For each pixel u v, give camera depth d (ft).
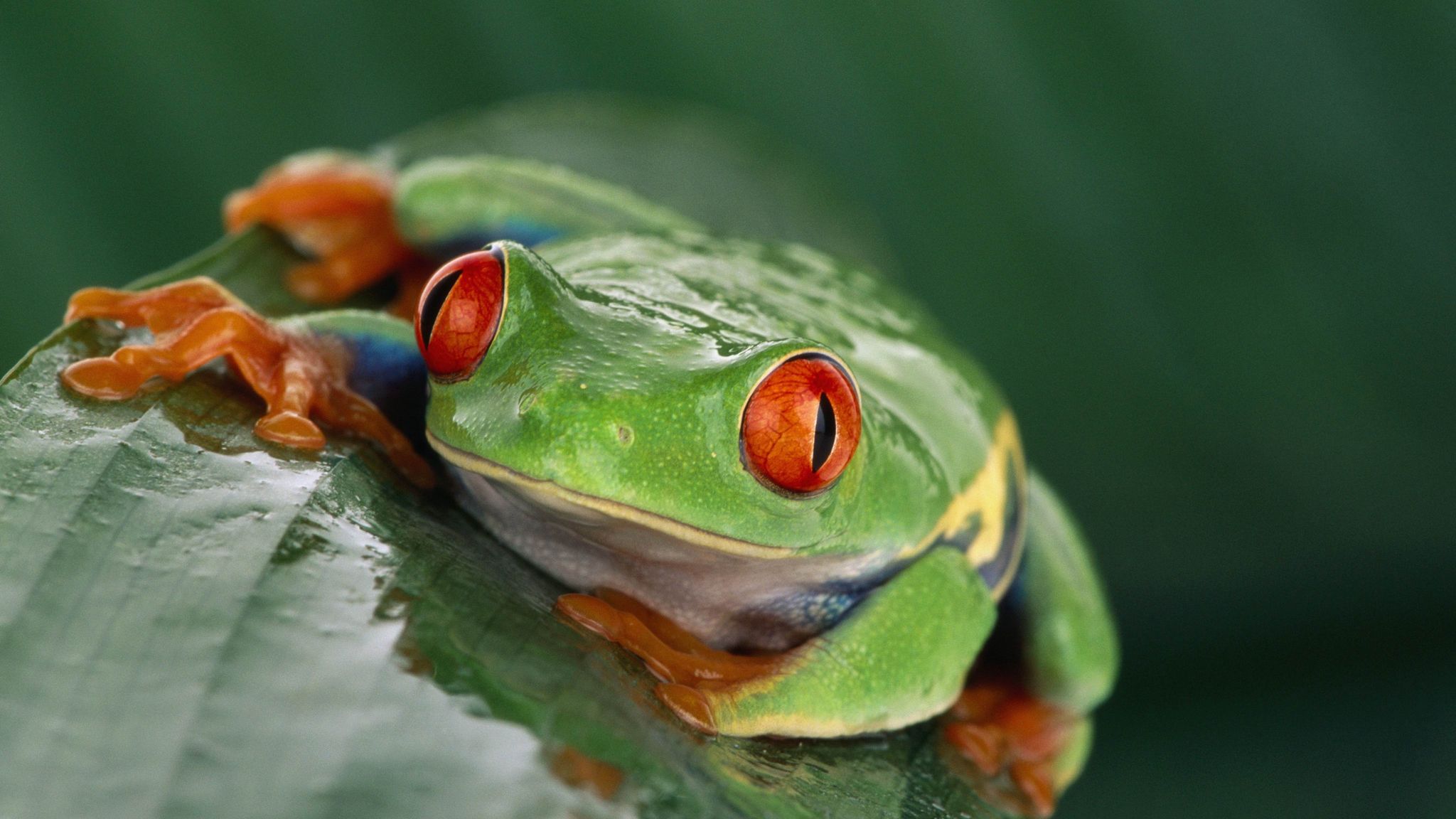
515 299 1.34
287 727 1.27
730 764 1.31
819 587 1.37
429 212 1.46
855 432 1.33
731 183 1.78
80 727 1.26
